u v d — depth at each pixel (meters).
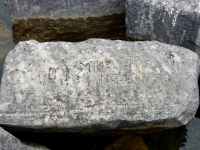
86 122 1.16
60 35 1.68
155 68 1.23
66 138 1.28
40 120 1.16
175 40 1.46
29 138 1.24
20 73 1.21
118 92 1.19
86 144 1.27
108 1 1.58
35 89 1.19
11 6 1.57
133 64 1.23
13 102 1.17
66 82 1.20
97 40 1.29
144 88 1.20
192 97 1.21
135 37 1.55
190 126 1.34
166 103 1.19
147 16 1.44
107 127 1.21
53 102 1.18
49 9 1.59
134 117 1.17
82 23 1.65
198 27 1.37
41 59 1.23
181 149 1.29
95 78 1.21
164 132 1.31
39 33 1.67
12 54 1.25
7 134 1.14
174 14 1.38
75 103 1.18
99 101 1.18
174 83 1.21
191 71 1.24
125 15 1.60
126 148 1.24
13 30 1.65
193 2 1.38
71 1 1.57
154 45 1.28
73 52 1.25
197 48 1.44
